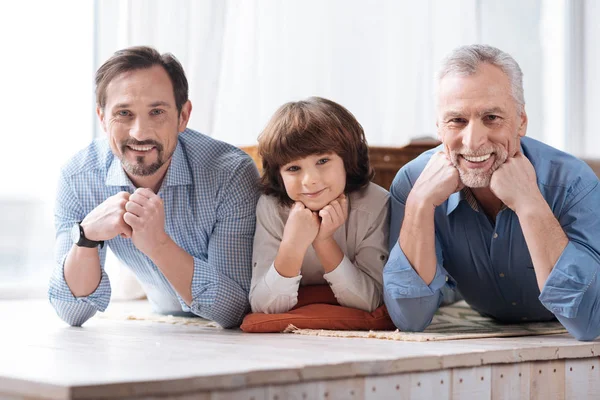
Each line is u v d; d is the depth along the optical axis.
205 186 1.68
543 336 1.51
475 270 1.65
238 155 1.73
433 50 3.07
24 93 2.50
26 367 1.05
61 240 1.70
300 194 1.52
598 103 3.56
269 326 1.53
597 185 1.49
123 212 1.54
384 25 2.94
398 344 1.32
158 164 1.56
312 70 2.81
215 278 1.59
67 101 2.55
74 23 2.55
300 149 1.49
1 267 2.51
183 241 1.72
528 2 3.39
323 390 1.06
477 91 1.40
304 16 2.79
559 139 3.56
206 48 2.41
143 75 1.53
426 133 3.05
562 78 3.55
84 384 0.90
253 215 1.67
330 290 1.62
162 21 2.37
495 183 1.44
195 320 1.80
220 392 0.97
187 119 1.66
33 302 2.33
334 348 1.25
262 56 2.72
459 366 1.19
